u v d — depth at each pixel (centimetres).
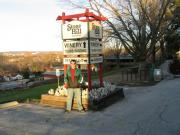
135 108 1066
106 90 1171
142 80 2011
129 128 801
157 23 2300
